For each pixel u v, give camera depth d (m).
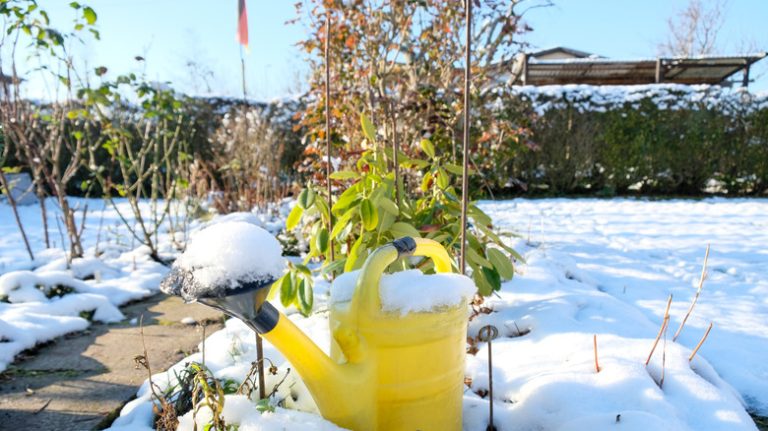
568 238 4.49
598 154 8.27
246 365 1.60
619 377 1.45
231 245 0.90
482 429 1.37
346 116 3.34
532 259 3.15
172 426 1.14
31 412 1.55
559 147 8.16
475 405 1.44
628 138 8.23
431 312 1.09
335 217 2.36
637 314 2.21
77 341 2.18
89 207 6.67
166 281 0.94
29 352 2.04
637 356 1.67
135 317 2.52
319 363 1.01
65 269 3.13
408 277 1.13
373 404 1.10
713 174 8.32
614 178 8.36
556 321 2.01
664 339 1.83
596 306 2.28
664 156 8.23
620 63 11.91
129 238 4.45
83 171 7.77
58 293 2.65
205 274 0.88
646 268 3.42
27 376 1.81
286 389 1.40
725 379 1.75
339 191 3.08
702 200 7.64
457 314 1.15
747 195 8.22
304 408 1.31
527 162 8.18
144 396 1.58
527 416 1.38
